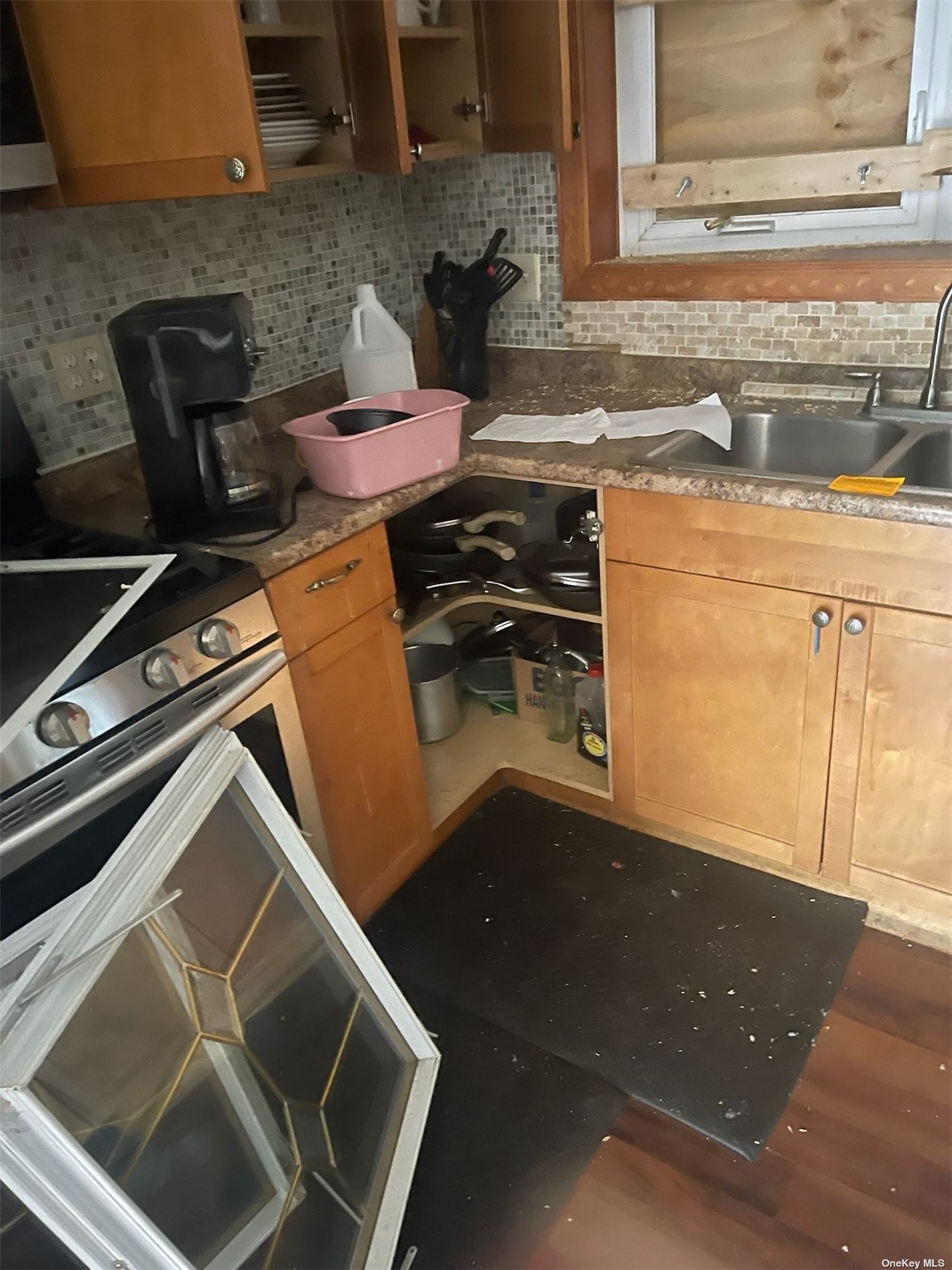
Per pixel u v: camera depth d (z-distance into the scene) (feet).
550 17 5.90
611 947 6.01
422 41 6.47
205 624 4.40
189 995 4.17
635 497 5.60
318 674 5.32
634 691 6.32
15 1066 3.01
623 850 6.81
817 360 6.38
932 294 5.78
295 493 5.58
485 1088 5.21
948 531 4.60
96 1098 3.60
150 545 4.90
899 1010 5.41
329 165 5.71
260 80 5.42
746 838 6.31
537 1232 4.51
